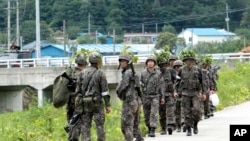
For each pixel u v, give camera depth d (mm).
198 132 25750
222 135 24469
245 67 60125
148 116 24438
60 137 25078
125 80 20688
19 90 65500
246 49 115875
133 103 20703
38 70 62500
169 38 115438
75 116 19359
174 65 26188
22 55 75000
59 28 134875
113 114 30188
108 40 135000
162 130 25531
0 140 23703
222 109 37438
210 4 152500
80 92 19219
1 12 131750
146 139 23547
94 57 19156
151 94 24250
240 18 154500
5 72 62531
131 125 20750
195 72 24438
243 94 45125
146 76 24312
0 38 126625
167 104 25406
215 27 152000
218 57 70375
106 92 19047
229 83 47406
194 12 149500
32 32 131125
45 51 119188
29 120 33719
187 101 24531
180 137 24141
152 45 122938
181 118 26188
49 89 64312
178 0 148500
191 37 133125
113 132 24703
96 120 19047
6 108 65125
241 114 33750
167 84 25562
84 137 19125
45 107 36312
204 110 31688
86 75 19109
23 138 24109
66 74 20109
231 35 142375
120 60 20844
